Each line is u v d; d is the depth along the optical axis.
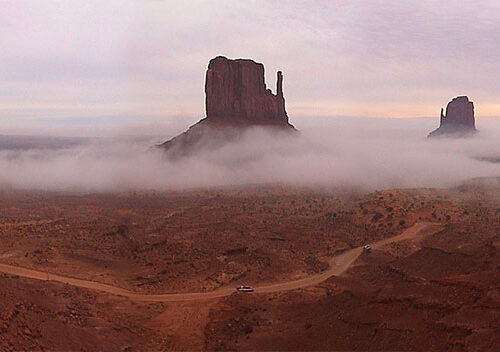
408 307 56.88
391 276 85.88
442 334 50.28
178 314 80.44
